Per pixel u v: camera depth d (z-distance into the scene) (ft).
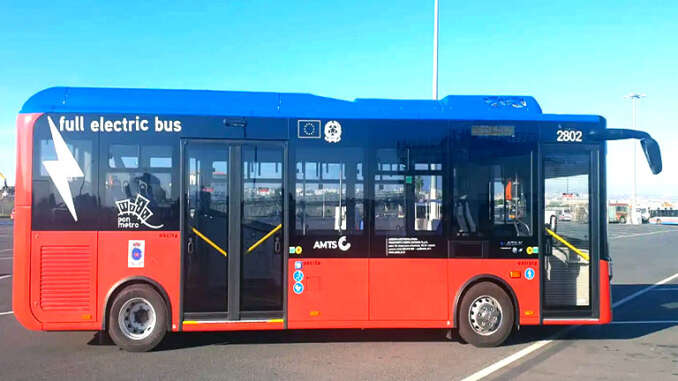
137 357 21.30
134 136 22.30
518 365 20.63
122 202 22.09
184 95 23.22
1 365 20.10
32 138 21.81
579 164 24.12
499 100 24.61
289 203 22.88
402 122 23.56
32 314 21.61
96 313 21.85
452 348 23.09
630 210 226.99
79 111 22.12
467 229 23.39
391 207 23.25
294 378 18.76
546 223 23.75
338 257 22.93
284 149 23.03
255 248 22.72
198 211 22.48
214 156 22.71
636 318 30.12
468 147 23.67
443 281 23.24
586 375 19.40
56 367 19.88
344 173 23.20
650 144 23.90
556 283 23.70
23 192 21.70
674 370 20.06
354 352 22.33
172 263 22.25
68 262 21.80
